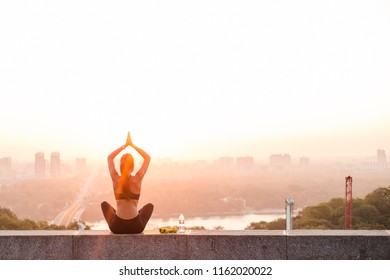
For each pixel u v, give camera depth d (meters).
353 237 8.23
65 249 8.59
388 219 107.19
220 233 8.53
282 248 8.33
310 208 111.94
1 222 96.44
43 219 111.94
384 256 8.16
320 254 8.27
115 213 8.91
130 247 8.55
